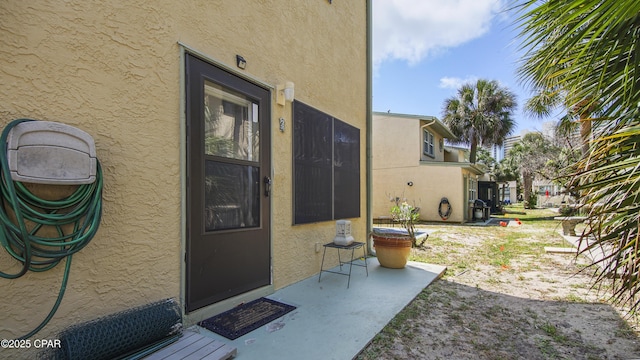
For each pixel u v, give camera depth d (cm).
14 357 155
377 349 228
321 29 432
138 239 208
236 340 228
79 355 157
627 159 149
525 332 262
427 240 767
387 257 450
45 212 165
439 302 328
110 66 195
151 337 193
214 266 263
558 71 198
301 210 378
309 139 398
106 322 178
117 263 197
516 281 413
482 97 1677
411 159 1323
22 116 159
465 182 1362
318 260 413
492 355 224
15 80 158
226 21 281
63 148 165
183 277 236
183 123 239
